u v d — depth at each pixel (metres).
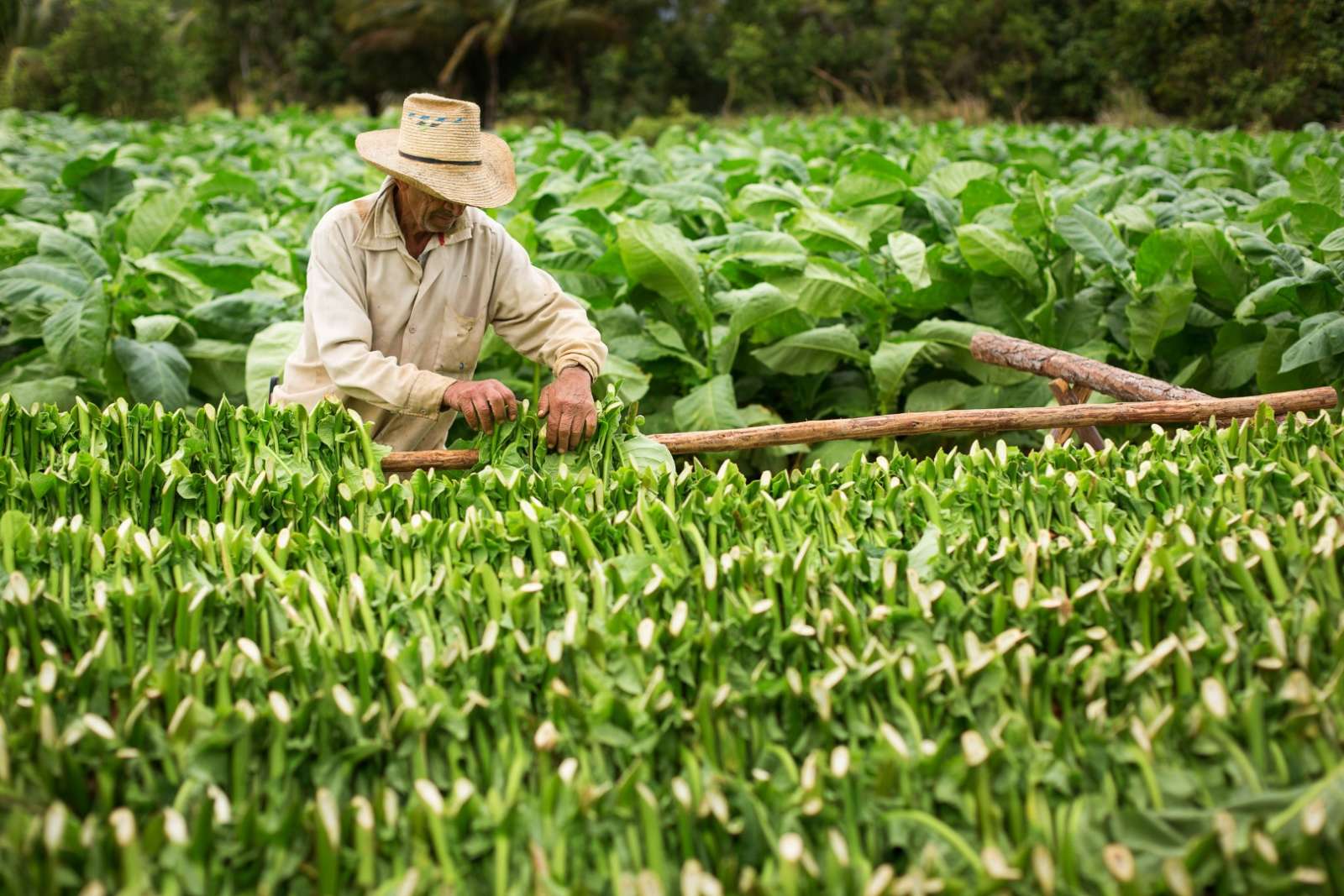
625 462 2.64
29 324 4.51
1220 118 15.80
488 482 2.46
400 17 23.09
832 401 4.81
